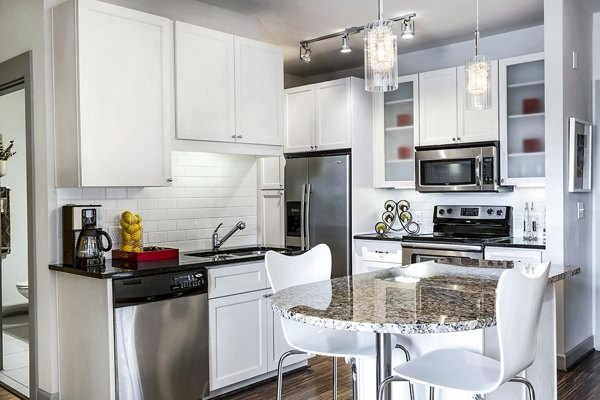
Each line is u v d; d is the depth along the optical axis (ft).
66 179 10.05
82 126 9.71
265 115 13.07
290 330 7.32
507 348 5.19
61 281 10.21
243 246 13.74
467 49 16.39
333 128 16.99
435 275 7.77
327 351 6.75
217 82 12.01
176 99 11.26
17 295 13.05
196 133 11.59
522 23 14.66
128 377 9.26
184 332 10.03
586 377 12.09
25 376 12.30
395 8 13.37
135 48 10.46
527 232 14.66
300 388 11.39
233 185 13.57
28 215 10.82
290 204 17.88
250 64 12.75
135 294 9.36
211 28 13.03
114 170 10.16
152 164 10.74
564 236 12.42
